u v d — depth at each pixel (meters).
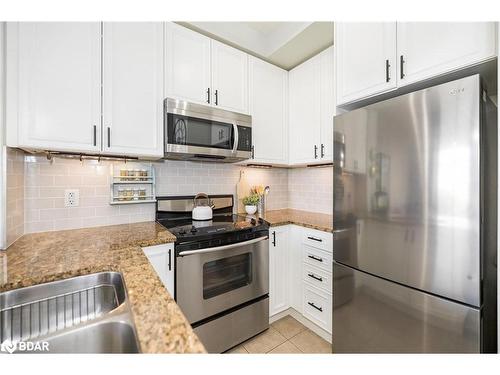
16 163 1.27
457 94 0.94
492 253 1.00
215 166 2.19
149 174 1.83
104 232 1.48
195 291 1.47
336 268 1.44
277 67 2.24
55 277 0.87
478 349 0.90
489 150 1.00
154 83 1.55
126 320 0.63
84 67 1.32
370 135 1.24
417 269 1.06
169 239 1.36
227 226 1.71
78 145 1.30
